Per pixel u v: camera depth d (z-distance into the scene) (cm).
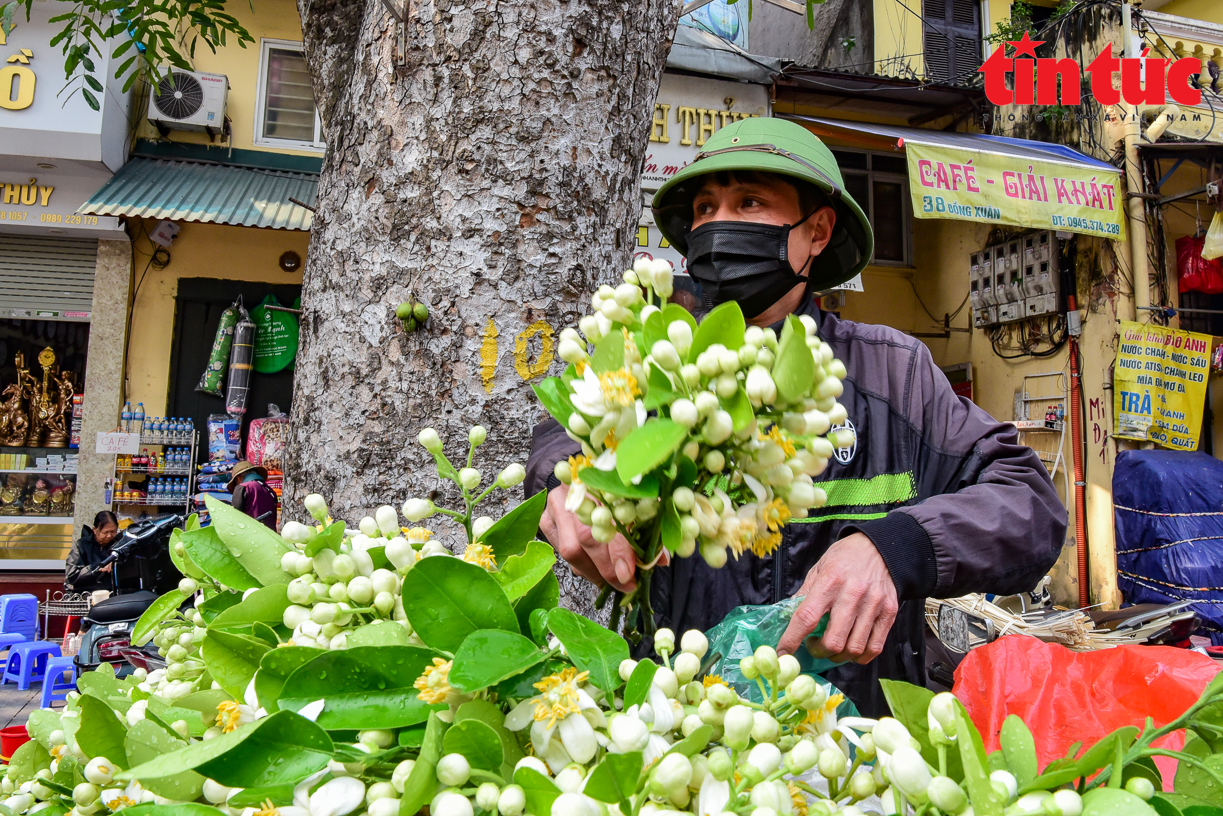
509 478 98
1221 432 881
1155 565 739
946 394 164
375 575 81
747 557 156
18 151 717
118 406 775
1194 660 101
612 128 172
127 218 782
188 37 812
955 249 983
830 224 173
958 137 837
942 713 62
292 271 819
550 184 164
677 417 66
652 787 56
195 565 96
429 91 164
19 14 711
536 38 163
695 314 174
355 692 68
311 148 838
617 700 68
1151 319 816
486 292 162
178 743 74
